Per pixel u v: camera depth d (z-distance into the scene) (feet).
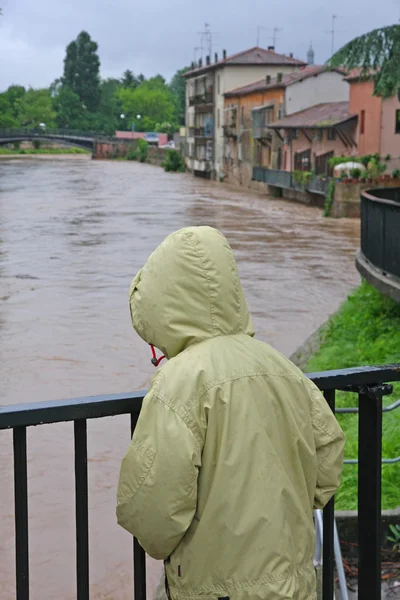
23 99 540.93
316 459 7.00
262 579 6.30
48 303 59.06
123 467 6.45
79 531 6.85
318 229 109.40
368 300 46.09
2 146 469.57
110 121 555.28
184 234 6.93
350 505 18.83
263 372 6.77
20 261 80.69
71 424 31.94
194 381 6.52
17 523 6.60
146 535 6.38
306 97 178.19
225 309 6.87
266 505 6.40
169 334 6.82
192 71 275.39
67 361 42.86
